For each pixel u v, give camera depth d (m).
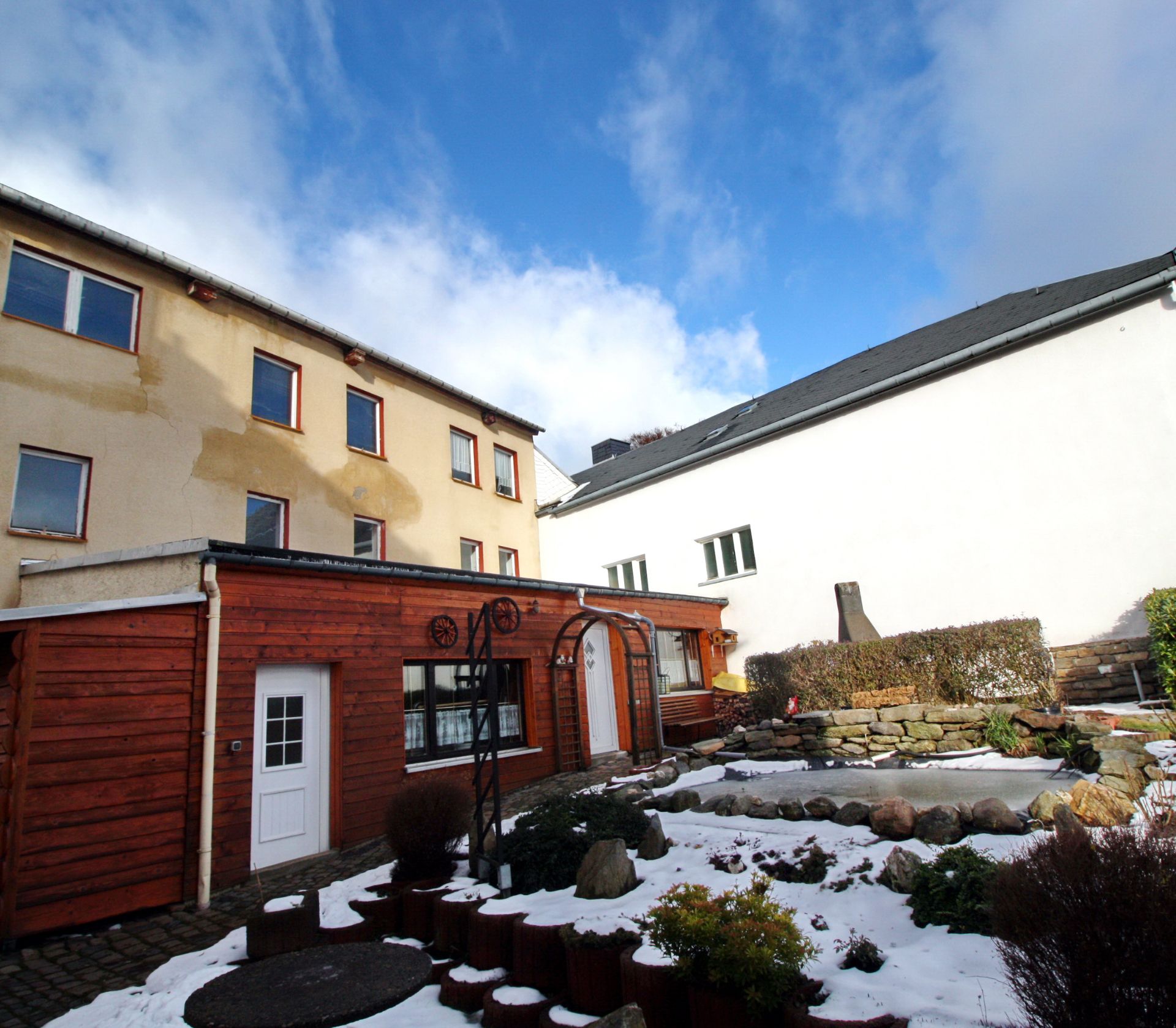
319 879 6.86
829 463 14.72
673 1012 3.21
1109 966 2.22
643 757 11.44
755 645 15.50
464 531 16.77
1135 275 11.74
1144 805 4.25
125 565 7.91
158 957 5.21
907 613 13.23
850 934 3.45
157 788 6.40
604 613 10.55
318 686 8.16
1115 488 11.24
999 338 12.37
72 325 10.38
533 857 5.13
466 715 9.91
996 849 4.01
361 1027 3.74
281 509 12.89
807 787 6.86
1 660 6.27
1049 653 10.08
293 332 13.66
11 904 5.39
